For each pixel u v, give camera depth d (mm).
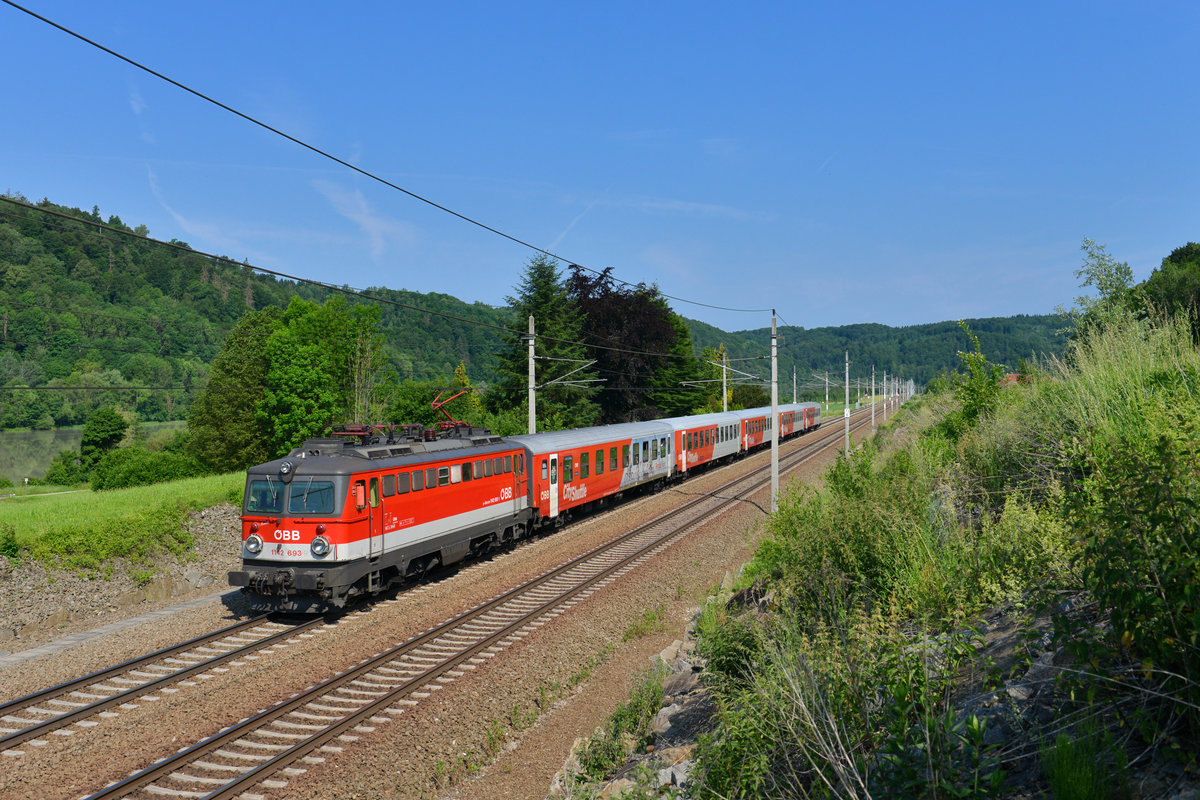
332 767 8234
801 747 5125
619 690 10914
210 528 18844
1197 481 4465
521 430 39250
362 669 11094
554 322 45156
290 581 13258
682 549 19875
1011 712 4773
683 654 11961
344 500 13375
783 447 50781
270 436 44969
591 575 17203
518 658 11836
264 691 10367
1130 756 4012
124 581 15617
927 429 21172
